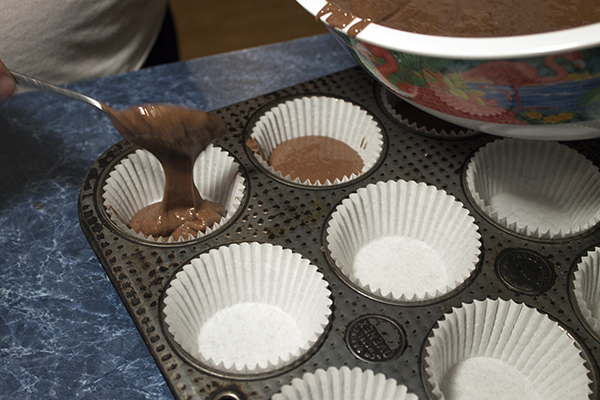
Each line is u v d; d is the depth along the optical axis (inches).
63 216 16.0
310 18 38.4
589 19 12.4
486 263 14.6
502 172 17.1
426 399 12.8
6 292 14.8
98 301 14.8
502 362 14.5
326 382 13.1
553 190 16.9
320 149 17.5
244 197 15.5
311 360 13.2
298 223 15.1
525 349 14.2
